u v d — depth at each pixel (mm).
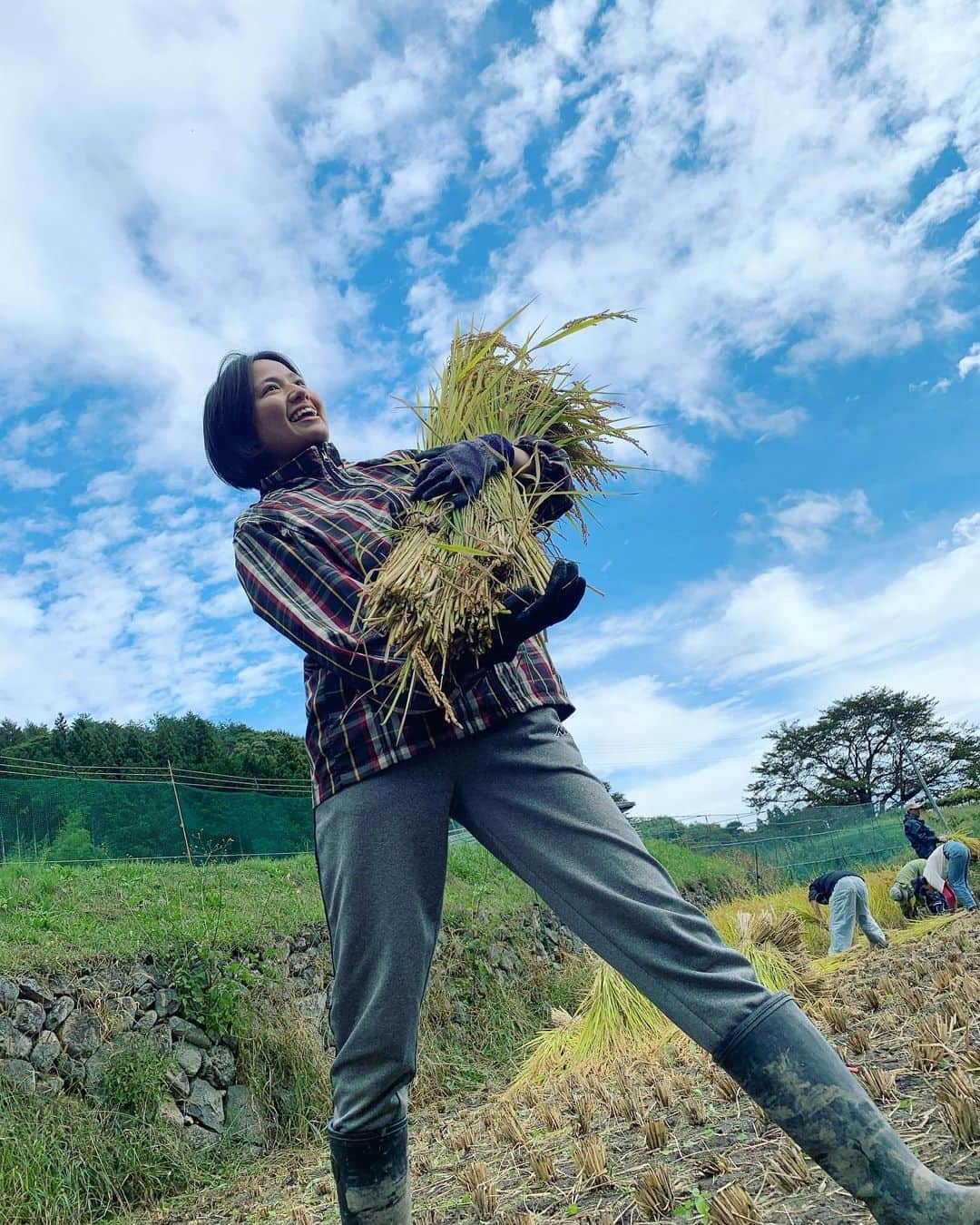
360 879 1537
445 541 1559
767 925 4883
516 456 1768
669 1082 2936
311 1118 6750
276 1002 7430
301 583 1591
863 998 3744
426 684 1362
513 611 1458
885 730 53125
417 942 1553
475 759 1546
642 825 19938
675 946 1390
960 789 50781
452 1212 2273
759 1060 1280
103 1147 5383
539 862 1515
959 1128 1652
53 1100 5578
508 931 10703
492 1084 7520
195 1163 5789
